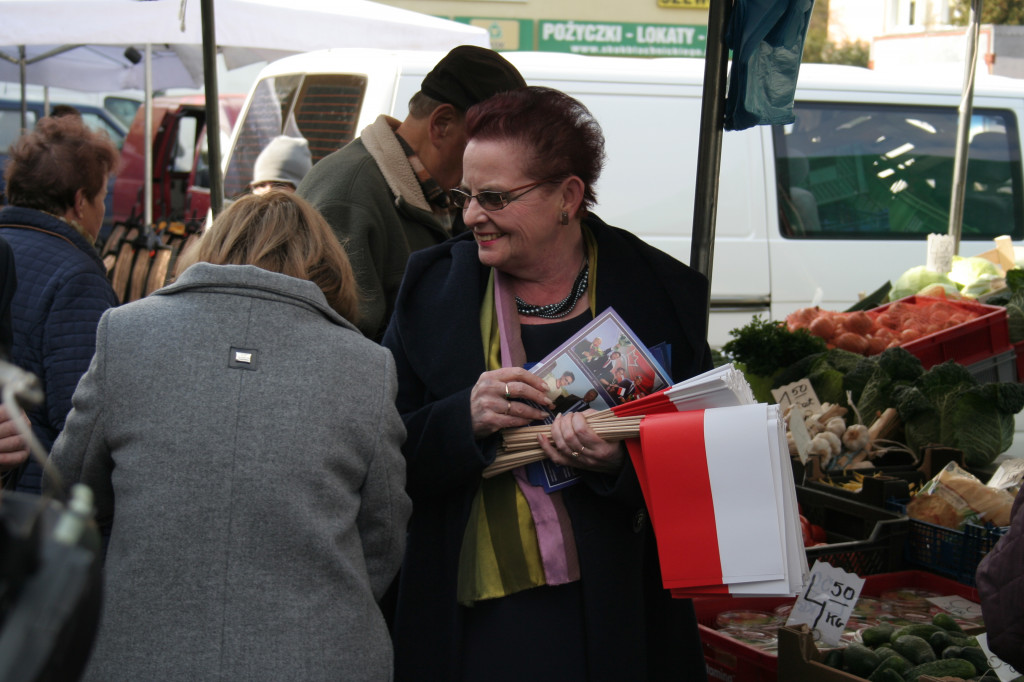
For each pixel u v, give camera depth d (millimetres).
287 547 1433
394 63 5426
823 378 3812
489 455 1714
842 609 2234
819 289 6246
